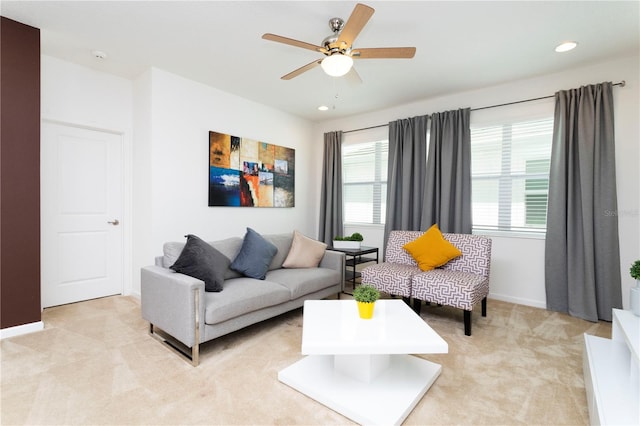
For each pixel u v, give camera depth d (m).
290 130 4.81
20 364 2.00
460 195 3.72
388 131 4.48
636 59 2.88
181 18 2.37
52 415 1.52
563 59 2.96
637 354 1.32
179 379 1.86
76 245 3.27
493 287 3.66
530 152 3.48
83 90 3.19
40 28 2.51
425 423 1.51
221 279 2.46
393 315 2.00
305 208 5.14
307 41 2.71
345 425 1.49
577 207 3.08
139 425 1.47
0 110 2.34
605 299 2.92
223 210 3.87
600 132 2.97
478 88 3.71
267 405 1.63
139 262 3.42
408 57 2.18
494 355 2.22
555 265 3.19
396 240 3.60
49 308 3.08
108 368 1.97
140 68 3.23
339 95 3.98
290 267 3.35
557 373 1.98
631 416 1.25
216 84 3.64
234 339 2.46
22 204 2.45
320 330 1.74
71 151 3.21
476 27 2.43
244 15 2.33
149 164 3.23
